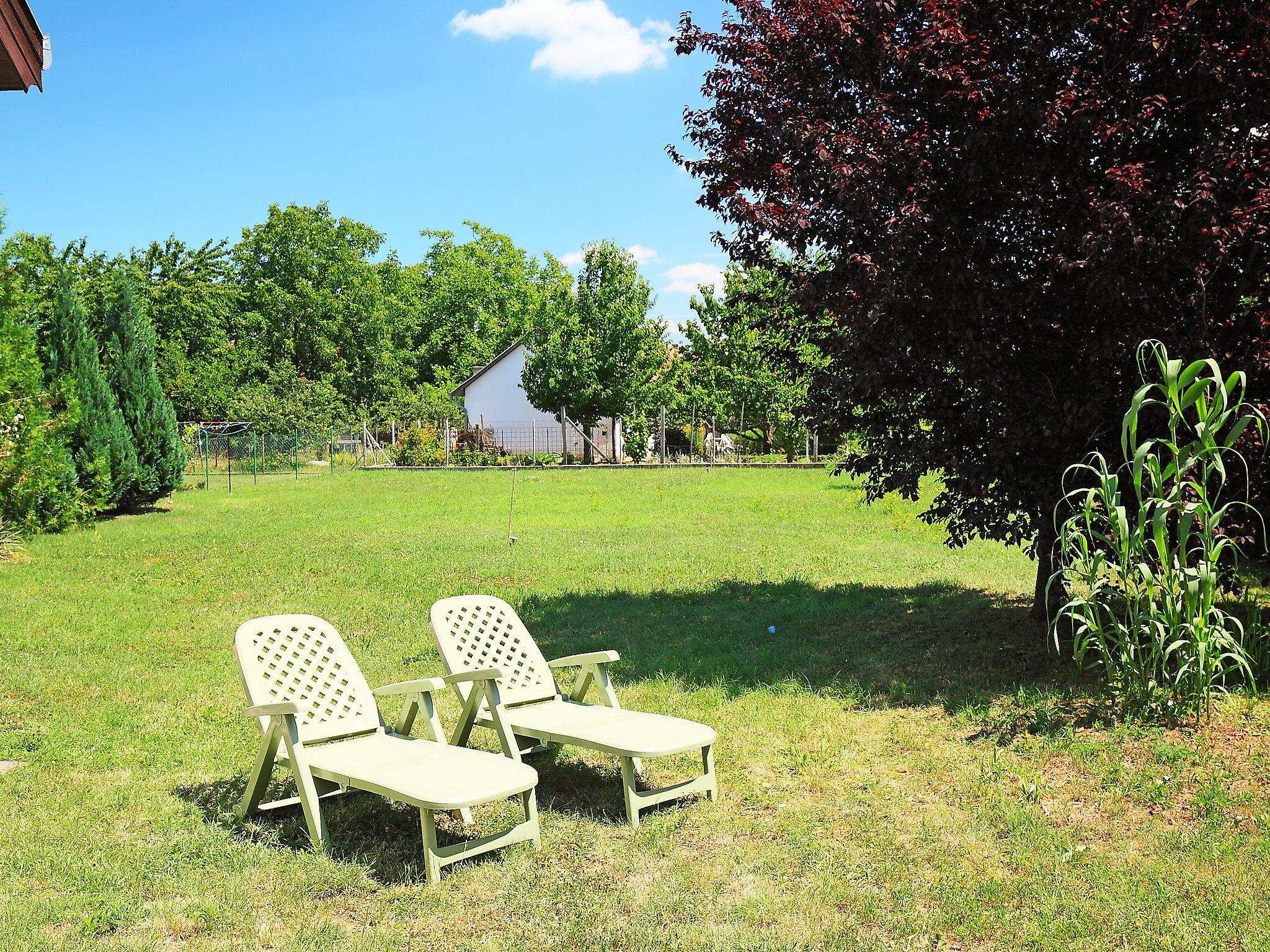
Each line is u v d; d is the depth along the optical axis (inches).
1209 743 201.6
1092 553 257.4
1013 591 401.7
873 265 246.4
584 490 1045.8
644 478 1163.9
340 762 171.9
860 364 276.2
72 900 148.9
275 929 142.3
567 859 166.1
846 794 194.4
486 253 2432.3
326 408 1903.3
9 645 337.1
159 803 193.8
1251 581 342.0
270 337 2081.7
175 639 352.5
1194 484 213.6
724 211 303.9
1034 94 239.5
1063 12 242.8
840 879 155.7
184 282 1999.3
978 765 205.5
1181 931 134.9
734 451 1637.6
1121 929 136.3
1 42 223.9
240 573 501.7
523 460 1565.0
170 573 502.3
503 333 2372.0
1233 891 145.5
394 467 1476.4
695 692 272.4
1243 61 234.1
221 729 247.1
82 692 282.0
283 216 2069.4
